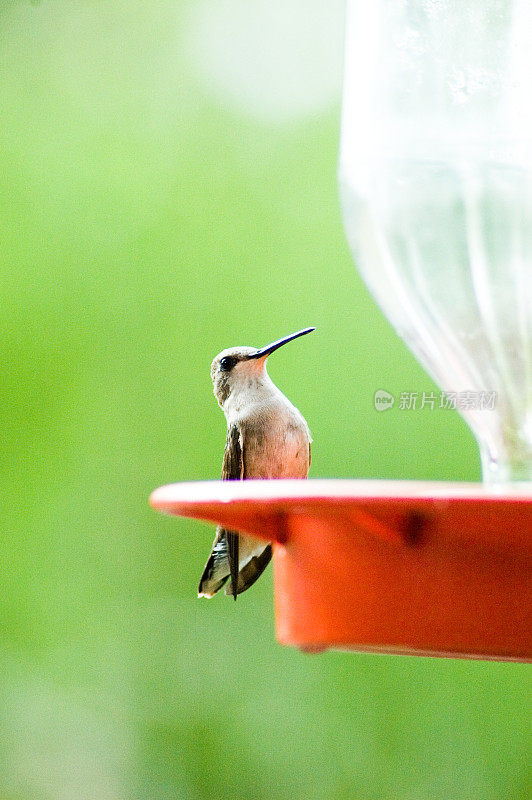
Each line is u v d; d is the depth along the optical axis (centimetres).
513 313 508
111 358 1132
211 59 1203
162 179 1161
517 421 504
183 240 1143
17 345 1135
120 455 1128
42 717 1102
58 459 1129
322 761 1041
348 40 521
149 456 1124
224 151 1166
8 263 1144
